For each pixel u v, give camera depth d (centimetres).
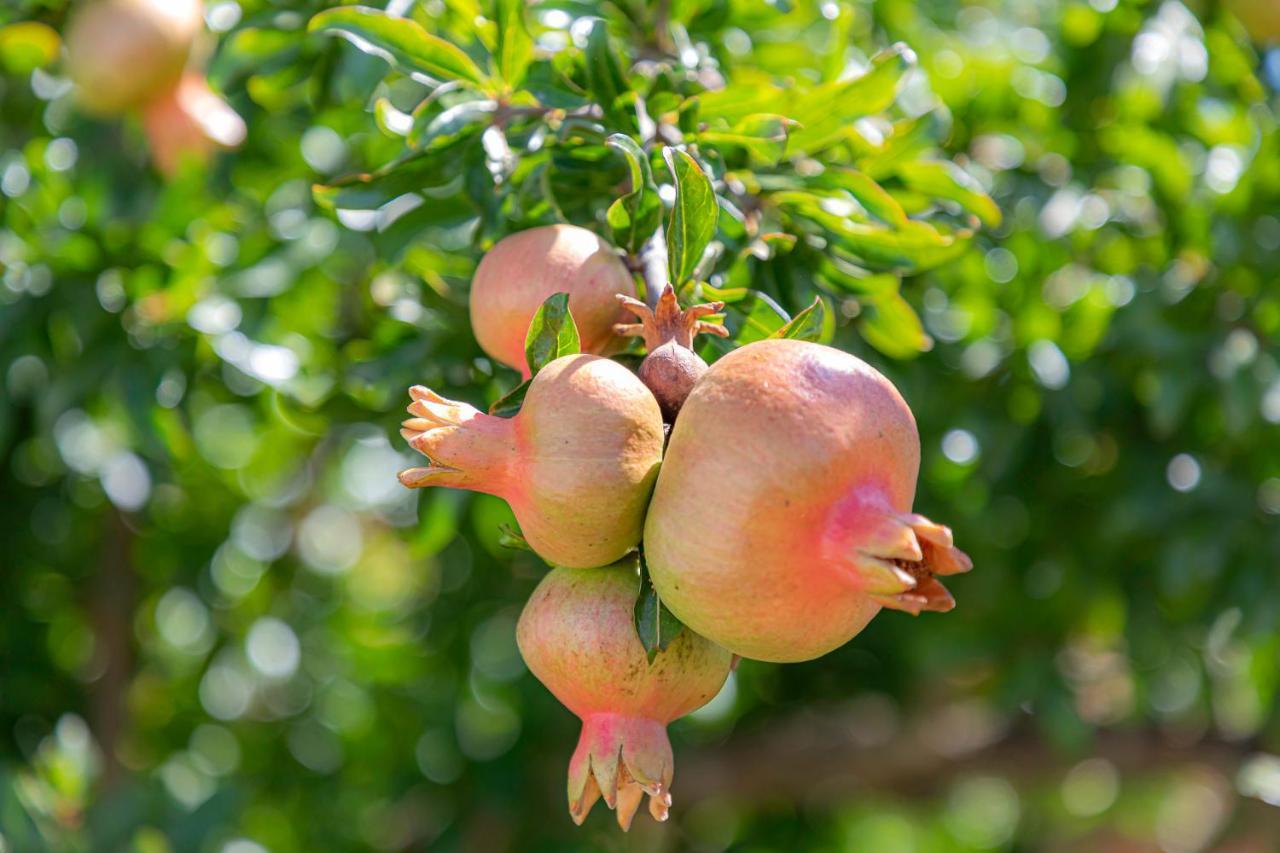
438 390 101
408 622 169
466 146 92
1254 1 117
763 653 76
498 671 165
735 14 103
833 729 174
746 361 76
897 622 155
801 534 74
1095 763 167
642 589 78
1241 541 124
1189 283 121
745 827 180
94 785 138
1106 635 148
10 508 146
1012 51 134
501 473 78
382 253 99
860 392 75
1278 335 117
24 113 129
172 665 171
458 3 94
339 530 185
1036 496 133
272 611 170
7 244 117
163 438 113
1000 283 124
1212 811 225
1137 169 126
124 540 156
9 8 108
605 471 76
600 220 93
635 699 79
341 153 123
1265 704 150
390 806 165
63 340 118
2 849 118
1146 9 119
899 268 95
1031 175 125
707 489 75
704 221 83
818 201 94
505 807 159
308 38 103
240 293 113
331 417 107
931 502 130
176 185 117
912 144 99
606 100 91
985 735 174
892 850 247
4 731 153
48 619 159
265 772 170
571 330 80
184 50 102
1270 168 121
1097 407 127
